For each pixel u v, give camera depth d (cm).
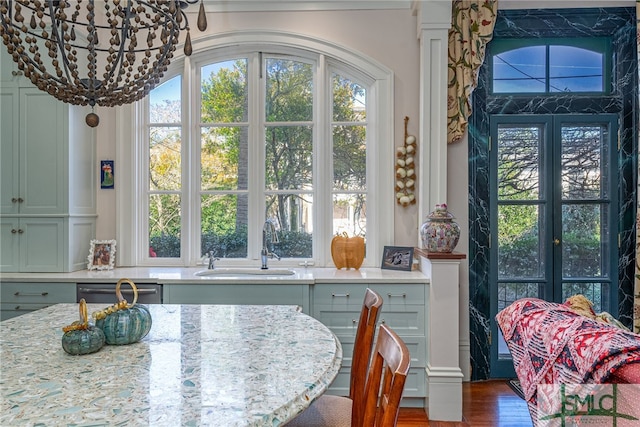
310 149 329
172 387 102
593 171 327
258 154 329
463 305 317
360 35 317
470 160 321
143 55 318
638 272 305
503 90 329
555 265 324
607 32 321
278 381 106
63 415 88
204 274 296
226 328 155
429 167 296
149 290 267
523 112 325
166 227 334
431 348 259
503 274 328
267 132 331
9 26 142
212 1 317
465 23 307
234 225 333
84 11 303
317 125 323
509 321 161
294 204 330
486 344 320
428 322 263
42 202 288
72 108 293
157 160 334
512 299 327
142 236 330
